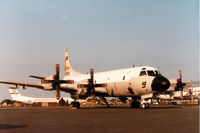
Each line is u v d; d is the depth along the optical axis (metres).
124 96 28.75
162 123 10.62
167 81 24.70
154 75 25.30
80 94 28.95
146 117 13.86
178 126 9.55
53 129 9.01
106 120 12.32
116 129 8.82
